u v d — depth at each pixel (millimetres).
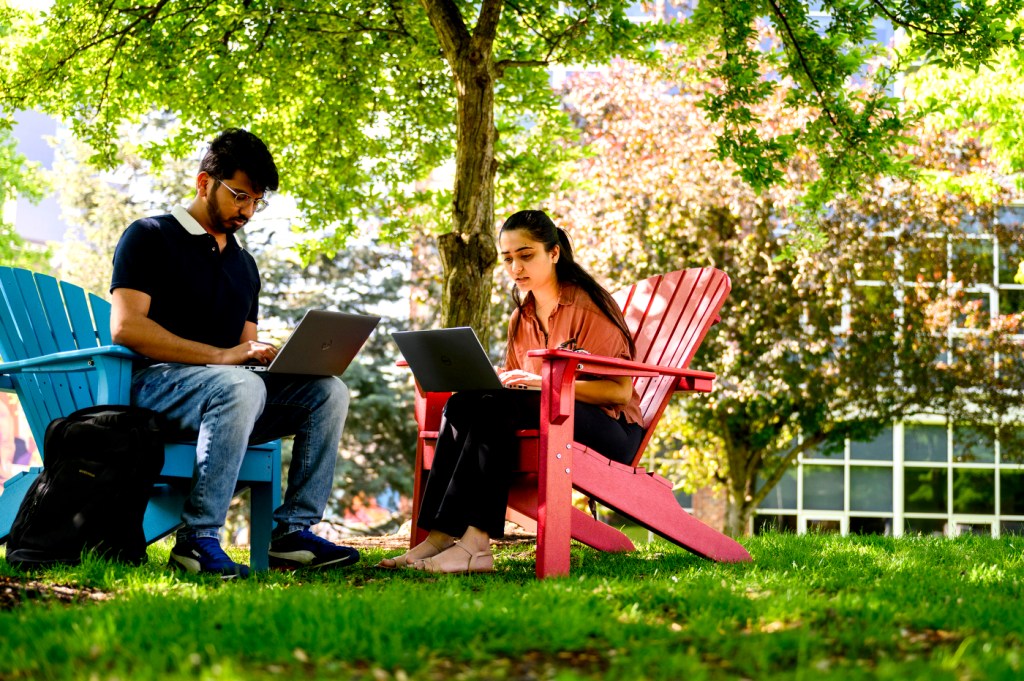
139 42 6762
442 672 1973
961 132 11039
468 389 3580
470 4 6688
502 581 3293
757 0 6129
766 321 12773
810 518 18188
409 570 3516
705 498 16875
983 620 2492
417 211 8016
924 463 18188
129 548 3207
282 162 7453
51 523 3125
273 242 17875
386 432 17828
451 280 5883
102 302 4117
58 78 6875
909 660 2043
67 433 3172
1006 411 13516
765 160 6281
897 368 13125
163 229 3574
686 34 6418
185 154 7449
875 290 13375
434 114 7332
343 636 2117
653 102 13211
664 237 12984
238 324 3736
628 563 3943
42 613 2264
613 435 3812
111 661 1938
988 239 13734
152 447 3213
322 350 3461
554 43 6641
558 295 3986
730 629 2387
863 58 6629
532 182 7438
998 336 13555
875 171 6555
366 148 7398
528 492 3709
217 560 3199
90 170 18172
